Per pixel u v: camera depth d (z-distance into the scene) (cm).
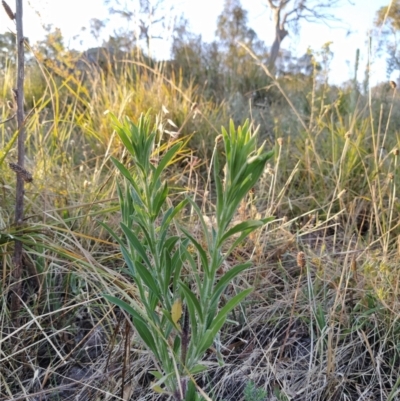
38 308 168
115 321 162
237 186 82
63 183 220
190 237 87
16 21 141
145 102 364
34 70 512
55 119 229
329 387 148
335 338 167
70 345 162
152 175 93
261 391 131
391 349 162
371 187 218
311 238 226
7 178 208
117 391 141
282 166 302
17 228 157
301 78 707
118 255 179
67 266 177
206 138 338
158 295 96
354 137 325
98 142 309
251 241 212
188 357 96
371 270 184
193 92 497
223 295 179
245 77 643
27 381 147
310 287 179
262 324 179
